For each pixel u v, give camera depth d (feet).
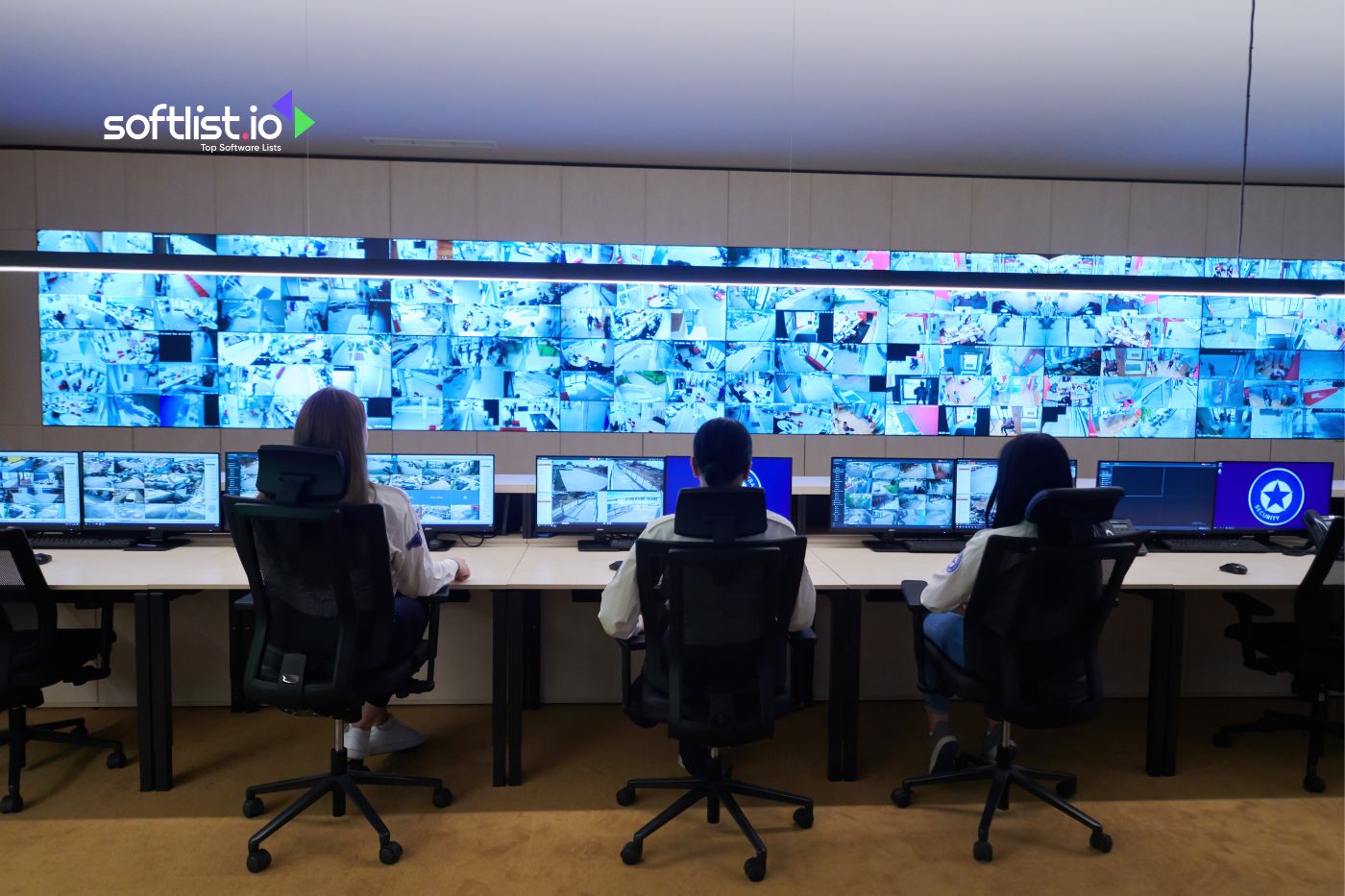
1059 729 9.16
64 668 7.43
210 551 8.91
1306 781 7.77
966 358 17.74
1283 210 17.92
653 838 6.84
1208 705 9.91
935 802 7.52
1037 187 17.62
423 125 14.73
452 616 9.73
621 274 9.57
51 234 16.16
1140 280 9.96
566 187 17.02
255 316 16.57
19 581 6.89
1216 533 9.80
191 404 16.53
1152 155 16.10
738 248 17.35
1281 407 17.95
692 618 6.06
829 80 12.39
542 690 9.84
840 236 17.46
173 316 16.40
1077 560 6.21
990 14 10.23
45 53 11.55
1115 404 17.90
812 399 17.66
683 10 10.17
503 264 9.45
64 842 6.65
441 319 17.01
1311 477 9.83
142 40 11.09
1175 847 6.75
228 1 9.97
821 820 7.17
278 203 16.53
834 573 8.13
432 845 6.68
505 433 17.21
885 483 9.62
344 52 11.46
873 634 9.97
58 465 9.14
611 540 9.60
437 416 17.10
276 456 5.91
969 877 6.31
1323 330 17.93
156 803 7.32
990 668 6.55
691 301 17.40
